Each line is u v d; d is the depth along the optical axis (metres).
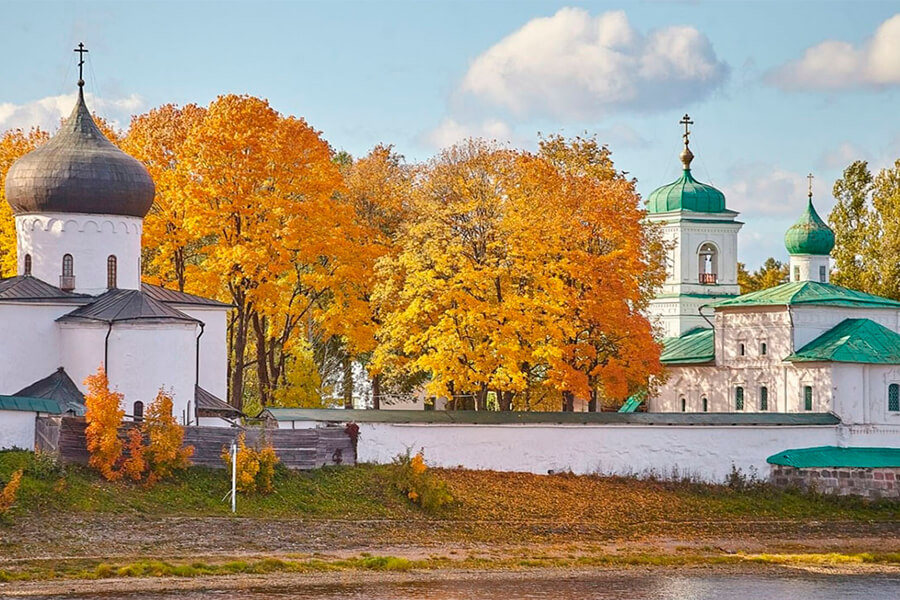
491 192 80.94
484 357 77.00
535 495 70.56
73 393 68.62
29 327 69.50
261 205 80.19
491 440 73.50
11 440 62.78
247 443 67.00
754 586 58.19
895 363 81.81
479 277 77.00
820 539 69.44
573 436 74.88
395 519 64.94
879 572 61.81
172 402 67.00
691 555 63.75
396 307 81.94
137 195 73.25
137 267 74.19
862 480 77.38
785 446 78.75
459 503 67.81
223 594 51.75
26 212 72.44
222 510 62.41
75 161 72.06
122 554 55.78
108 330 68.69
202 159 79.88
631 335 80.12
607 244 81.94
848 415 81.44
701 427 76.94
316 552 59.06
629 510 70.56
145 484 62.75
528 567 59.44
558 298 77.12
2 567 53.06
